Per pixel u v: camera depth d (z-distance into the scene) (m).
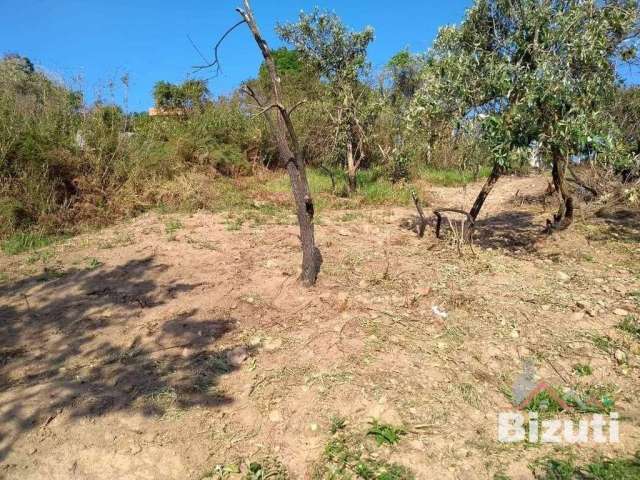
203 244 5.98
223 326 4.10
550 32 4.89
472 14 5.50
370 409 3.12
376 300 4.44
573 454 2.82
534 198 10.01
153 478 2.70
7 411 3.12
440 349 3.75
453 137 5.84
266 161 12.82
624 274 5.29
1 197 6.73
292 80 13.96
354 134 11.34
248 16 3.98
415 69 13.34
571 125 4.66
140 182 8.23
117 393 3.30
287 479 2.69
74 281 4.98
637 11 5.12
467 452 2.83
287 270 5.08
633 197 6.58
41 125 7.77
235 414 3.13
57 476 2.70
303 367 3.54
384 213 8.38
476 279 5.03
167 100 13.20
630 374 3.54
